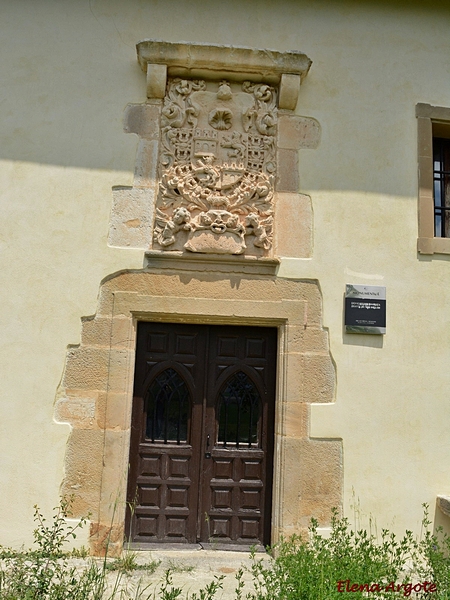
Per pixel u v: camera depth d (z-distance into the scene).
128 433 4.79
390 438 4.91
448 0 5.58
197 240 4.95
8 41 5.17
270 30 5.41
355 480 4.83
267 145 5.20
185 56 5.09
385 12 5.55
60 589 3.23
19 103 5.07
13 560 4.04
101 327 4.83
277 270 5.01
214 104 5.24
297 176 5.18
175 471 4.96
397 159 5.31
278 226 5.08
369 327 5.00
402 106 5.41
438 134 5.62
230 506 4.96
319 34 5.45
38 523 4.57
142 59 5.08
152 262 4.93
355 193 5.20
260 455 5.01
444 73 5.54
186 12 5.36
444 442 4.96
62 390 4.74
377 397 4.95
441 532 4.82
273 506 4.85
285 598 2.99
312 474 4.81
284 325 4.98
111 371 4.79
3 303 4.79
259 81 5.31
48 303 4.82
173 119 5.16
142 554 4.65
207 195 5.06
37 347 4.76
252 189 5.08
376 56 5.46
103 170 5.03
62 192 4.96
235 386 5.10
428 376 5.03
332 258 5.08
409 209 5.24
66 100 5.11
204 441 5.00
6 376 4.71
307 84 5.34
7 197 4.92
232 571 4.39
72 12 5.26
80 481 4.66
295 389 4.89
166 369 5.05
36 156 5.00
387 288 5.10
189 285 4.93
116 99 5.15
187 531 4.91
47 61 5.16
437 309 5.12
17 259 4.85
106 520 4.63
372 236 5.16
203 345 5.10
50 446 4.67
